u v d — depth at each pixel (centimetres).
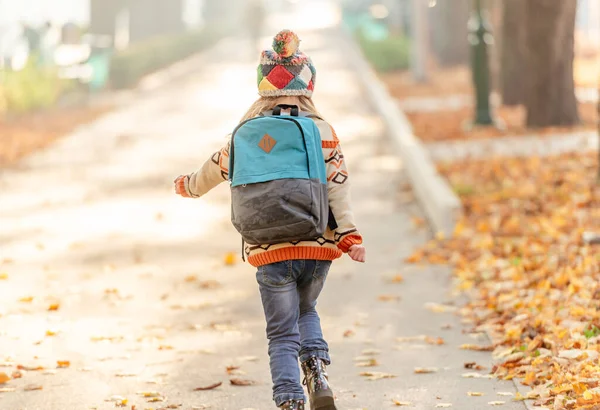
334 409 864
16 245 1998
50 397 1074
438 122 3781
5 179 2875
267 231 837
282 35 881
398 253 1859
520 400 1008
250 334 1336
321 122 873
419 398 1040
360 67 6125
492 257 1695
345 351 1244
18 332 1345
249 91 5269
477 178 2495
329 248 870
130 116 4406
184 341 1303
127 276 1711
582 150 2783
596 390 953
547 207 2070
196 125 4053
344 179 860
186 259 1852
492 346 1216
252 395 1073
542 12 3312
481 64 3500
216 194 2598
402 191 2545
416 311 1433
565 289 1396
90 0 6619
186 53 7438
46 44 5591
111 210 2394
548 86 3353
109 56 5622
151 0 8419
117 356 1230
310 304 909
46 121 4256
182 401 1056
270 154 845
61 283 1659
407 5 8806
